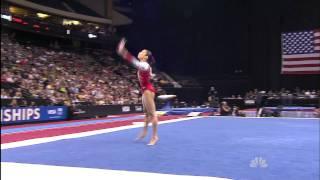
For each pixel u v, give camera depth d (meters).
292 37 30.44
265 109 22.50
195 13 36.25
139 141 7.61
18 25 32.03
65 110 22.28
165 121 15.63
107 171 4.37
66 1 38.16
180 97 34.19
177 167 4.74
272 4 32.91
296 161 5.23
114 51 40.06
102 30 39.12
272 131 10.44
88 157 5.57
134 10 38.84
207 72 35.81
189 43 36.59
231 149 6.43
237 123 14.31
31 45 34.56
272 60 32.91
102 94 30.00
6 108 18.17
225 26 35.09
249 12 33.97
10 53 28.95
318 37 29.27
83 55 37.41
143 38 38.50
